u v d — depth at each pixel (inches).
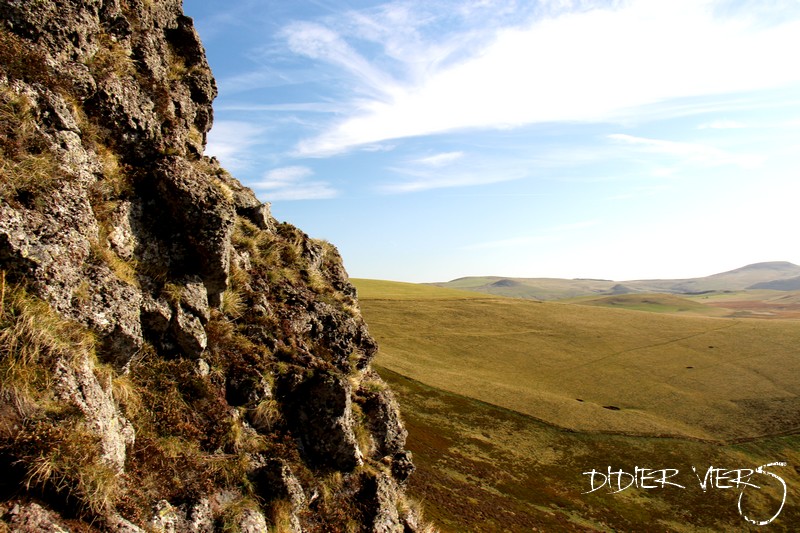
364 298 5378.9
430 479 1829.5
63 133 335.3
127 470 281.7
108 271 319.0
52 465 225.3
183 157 455.2
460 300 5698.8
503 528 1574.8
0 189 268.1
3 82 313.3
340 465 440.8
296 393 446.0
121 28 456.1
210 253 398.6
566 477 2260.1
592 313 5413.4
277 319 481.7
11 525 202.4
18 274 260.4
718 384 3479.3
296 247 619.5
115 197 367.6
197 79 592.1
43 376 244.4
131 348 317.1
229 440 364.5
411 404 2819.9
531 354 4082.2
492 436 2564.0
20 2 348.2
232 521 310.5
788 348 4087.1
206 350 394.3
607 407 3105.3
